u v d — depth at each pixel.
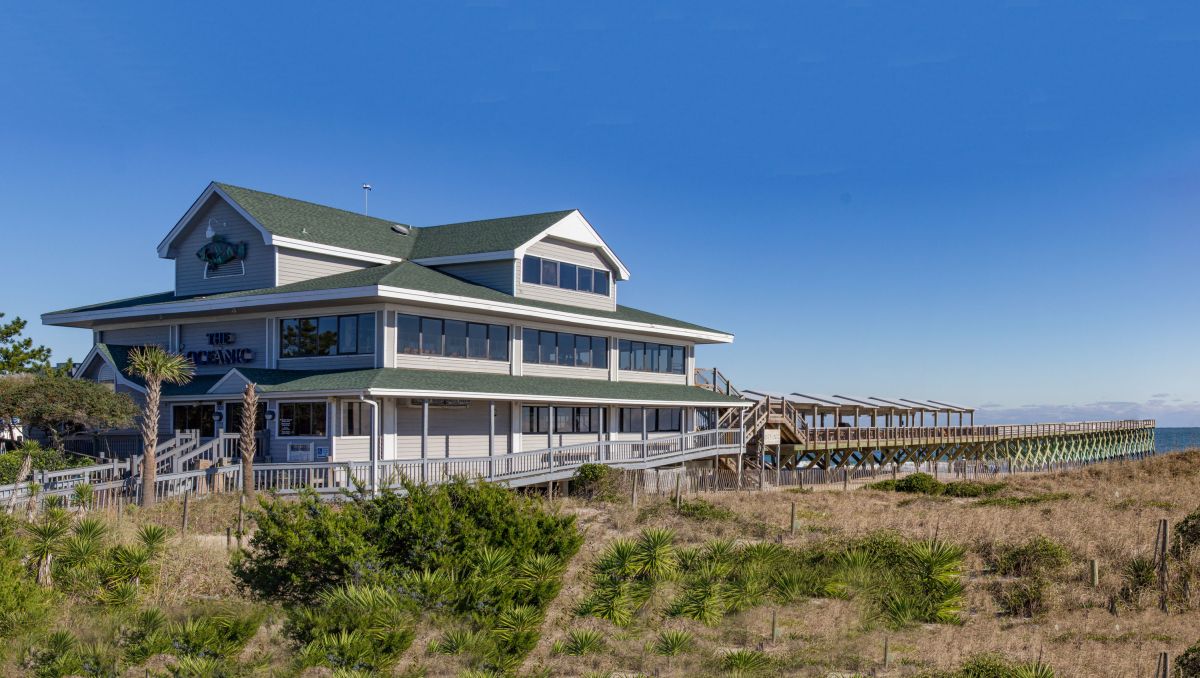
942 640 14.94
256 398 28.83
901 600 16.73
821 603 17.41
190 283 37.66
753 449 50.16
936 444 64.81
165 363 26.27
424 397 30.67
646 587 16.97
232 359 35.44
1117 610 17.31
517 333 37.94
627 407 44.44
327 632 13.05
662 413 46.88
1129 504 32.69
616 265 43.84
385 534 15.99
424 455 30.58
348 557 15.17
